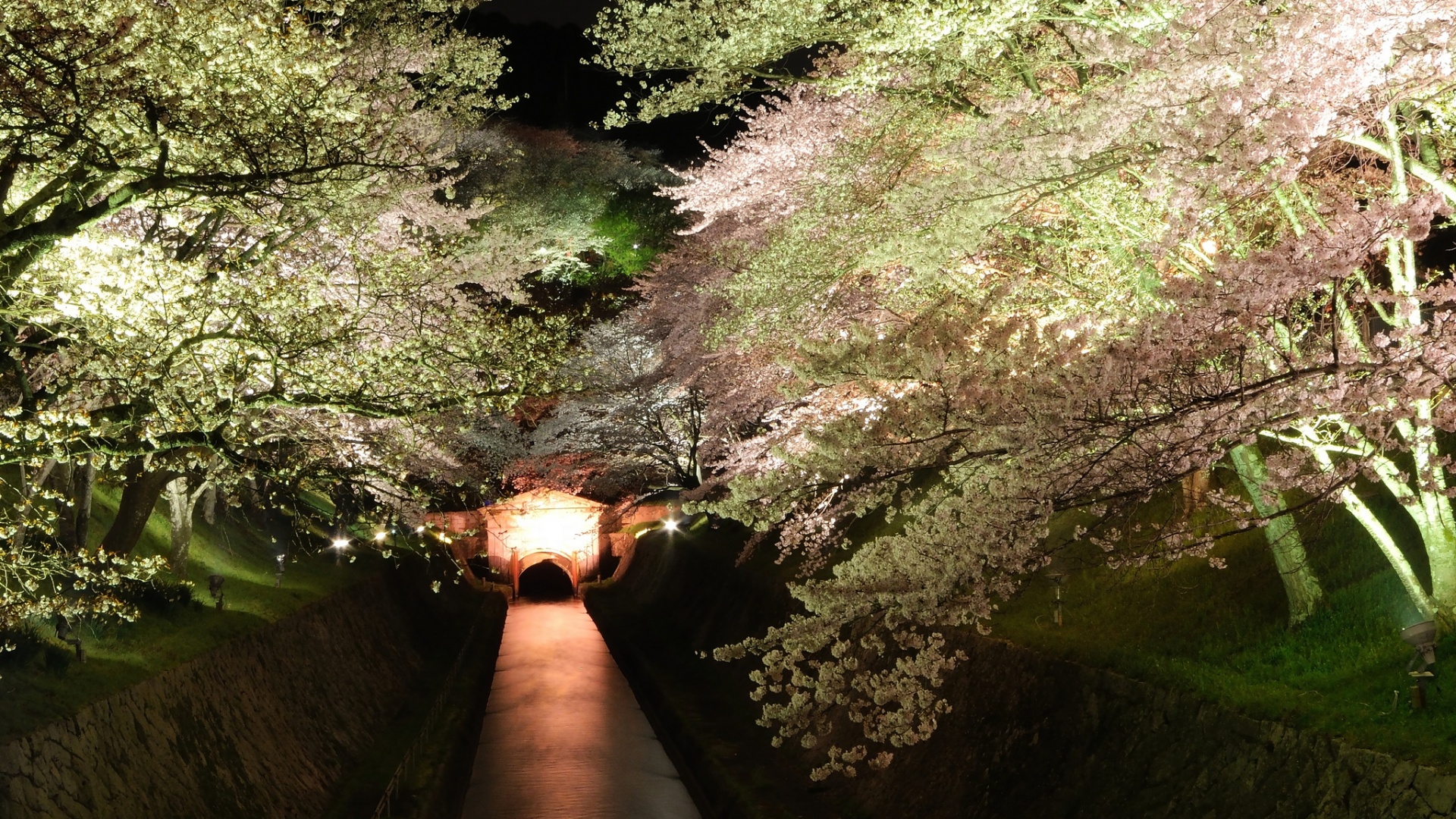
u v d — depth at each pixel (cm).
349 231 1393
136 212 1606
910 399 864
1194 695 1148
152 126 1062
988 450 821
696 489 3206
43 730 1130
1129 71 946
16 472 1842
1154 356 719
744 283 1461
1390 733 905
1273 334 789
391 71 2008
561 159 5541
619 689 3434
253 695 1781
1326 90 712
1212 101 773
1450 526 1022
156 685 1453
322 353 1266
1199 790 1068
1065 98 1344
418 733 2331
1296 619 1205
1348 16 705
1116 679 1289
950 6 1041
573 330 3969
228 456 1196
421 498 1541
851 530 2650
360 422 1730
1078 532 852
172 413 1133
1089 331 888
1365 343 987
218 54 1131
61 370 1251
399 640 3138
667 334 3600
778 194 1806
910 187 1083
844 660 1081
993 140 930
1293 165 746
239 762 1572
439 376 1367
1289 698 1051
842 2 1249
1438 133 1094
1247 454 1191
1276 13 904
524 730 2931
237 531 2789
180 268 1116
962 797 1456
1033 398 761
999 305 1201
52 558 1219
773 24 1249
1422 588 1049
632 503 5484
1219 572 1400
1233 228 974
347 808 1784
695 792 2264
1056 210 1315
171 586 1867
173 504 2100
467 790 2389
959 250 989
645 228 5522
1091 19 1035
